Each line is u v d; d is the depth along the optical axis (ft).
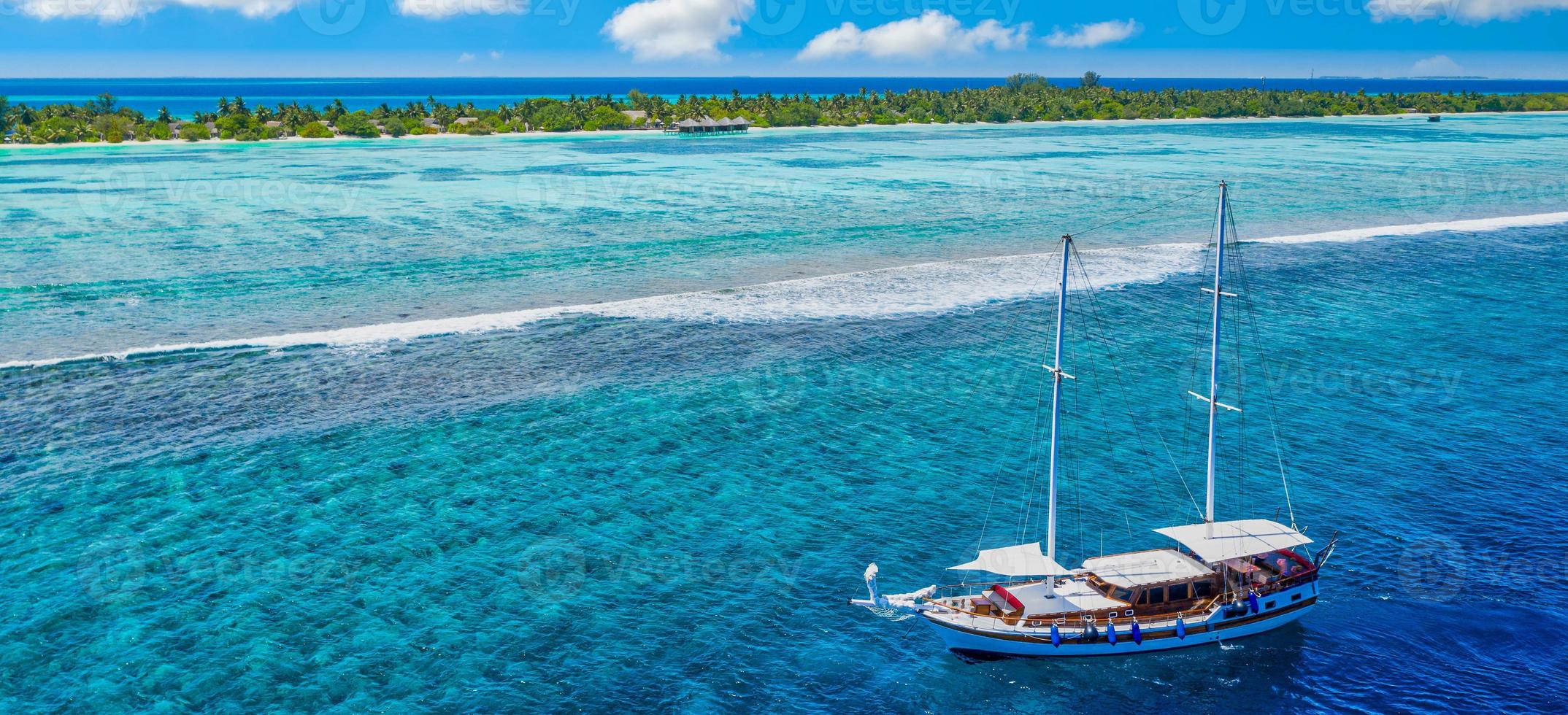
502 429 149.28
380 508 124.57
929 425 152.35
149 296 231.71
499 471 135.23
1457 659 97.81
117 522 119.96
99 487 128.47
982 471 137.08
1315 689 94.94
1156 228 329.11
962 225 335.06
